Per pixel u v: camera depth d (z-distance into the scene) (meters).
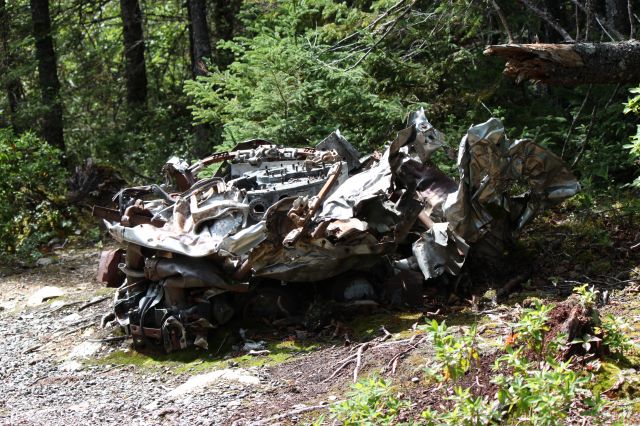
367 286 6.77
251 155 8.01
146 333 6.71
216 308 6.67
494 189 6.71
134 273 6.93
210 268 6.51
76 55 20.11
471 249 6.96
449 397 4.41
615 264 7.15
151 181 16.14
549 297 6.46
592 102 10.24
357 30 10.60
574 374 4.12
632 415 4.48
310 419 5.05
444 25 10.37
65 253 11.48
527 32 11.34
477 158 6.62
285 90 9.90
